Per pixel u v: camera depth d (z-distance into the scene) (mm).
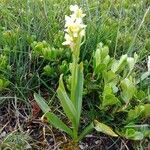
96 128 253
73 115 249
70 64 274
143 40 338
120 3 382
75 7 226
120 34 326
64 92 241
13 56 305
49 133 275
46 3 365
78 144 270
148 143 268
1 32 317
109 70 284
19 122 281
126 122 272
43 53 295
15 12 354
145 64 315
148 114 268
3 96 292
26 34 316
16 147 260
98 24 328
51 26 336
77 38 229
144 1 385
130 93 263
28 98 293
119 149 267
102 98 276
